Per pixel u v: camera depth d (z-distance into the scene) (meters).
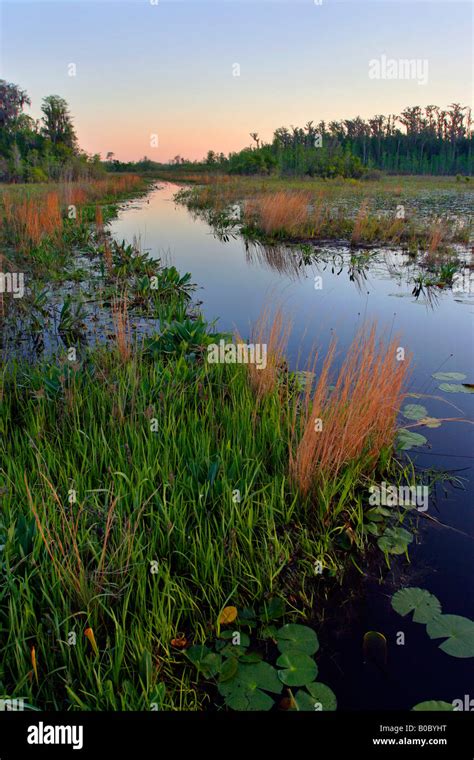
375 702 2.17
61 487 3.10
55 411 4.04
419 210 16.69
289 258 10.66
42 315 6.82
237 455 3.37
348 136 55.09
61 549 2.55
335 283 8.70
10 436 3.74
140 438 3.55
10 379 4.48
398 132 57.69
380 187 28.48
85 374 4.49
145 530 2.91
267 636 2.46
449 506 3.33
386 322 6.71
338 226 13.23
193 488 3.11
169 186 38.44
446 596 2.68
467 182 37.00
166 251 11.42
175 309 6.49
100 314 6.86
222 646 2.39
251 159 38.50
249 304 7.51
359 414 3.48
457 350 5.80
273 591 2.68
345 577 2.81
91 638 2.25
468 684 2.24
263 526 3.01
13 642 2.23
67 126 44.84
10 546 2.58
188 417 3.75
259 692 2.19
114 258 9.59
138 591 2.49
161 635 2.37
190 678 2.28
